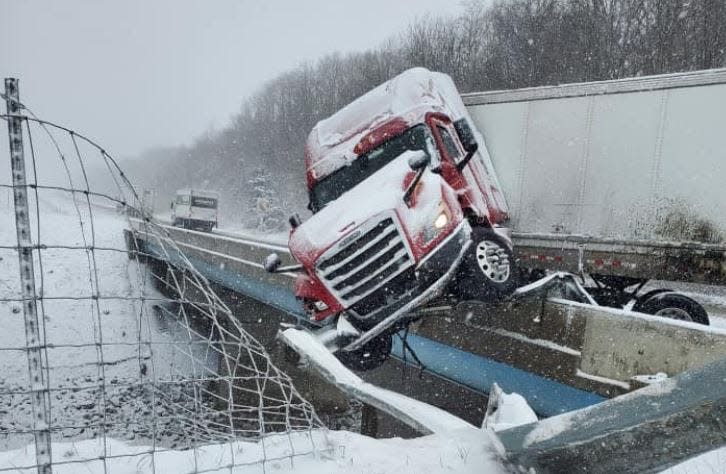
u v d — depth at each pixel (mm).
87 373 14039
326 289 5895
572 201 7812
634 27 28938
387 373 8570
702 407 2197
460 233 5773
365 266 5707
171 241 3146
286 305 12172
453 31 41312
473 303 6266
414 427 3617
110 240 25016
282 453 3340
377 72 48094
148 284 19562
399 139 7191
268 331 12930
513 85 33781
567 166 7855
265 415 7789
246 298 14250
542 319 5750
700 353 4312
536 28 33500
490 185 7961
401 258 5652
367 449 3322
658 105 7098
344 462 3156
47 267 20719
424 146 7055
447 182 6750
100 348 2902
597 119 7586
